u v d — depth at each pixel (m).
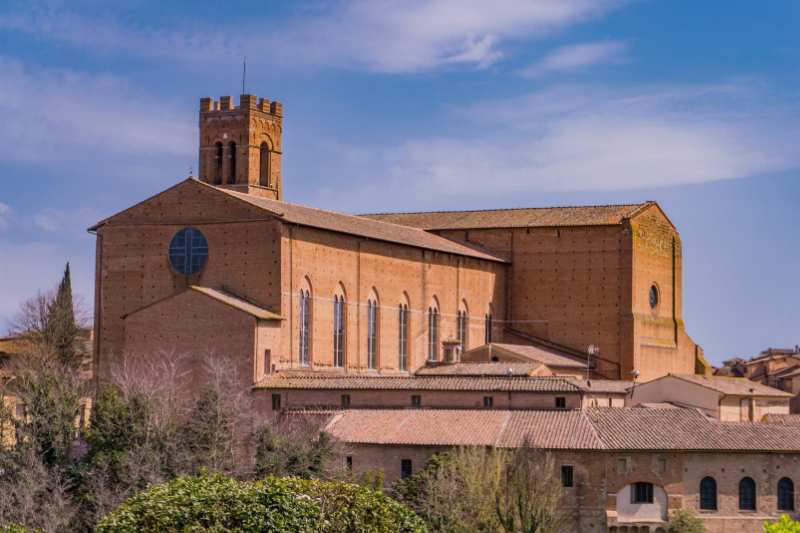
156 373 138.25
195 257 152.12
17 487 115.50
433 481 117.31
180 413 135.25
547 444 126.00
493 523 116.12
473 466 117.69
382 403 141.12
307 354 152.88
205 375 143.00
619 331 190.00
